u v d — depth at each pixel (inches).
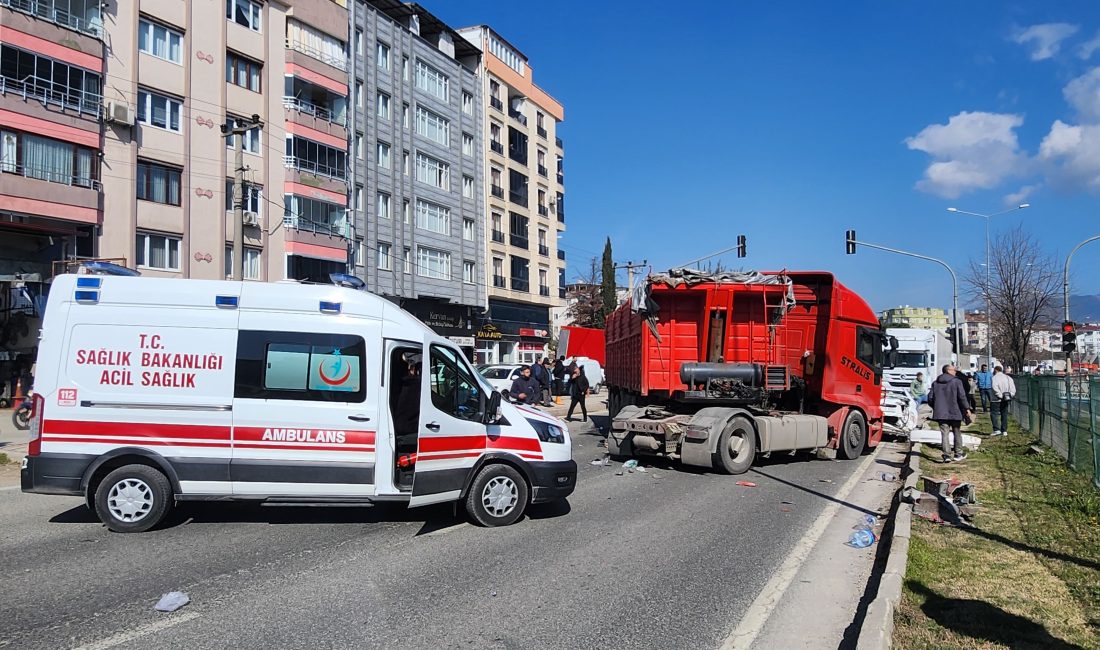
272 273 1240.8
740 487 417.7
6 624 184.7
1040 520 315.9
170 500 281.3
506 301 2096.5
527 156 2229.3
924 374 968.3
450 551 264.1
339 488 283.3
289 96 1273.4
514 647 177.3
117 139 995.3
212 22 1138.0
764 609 211.0
